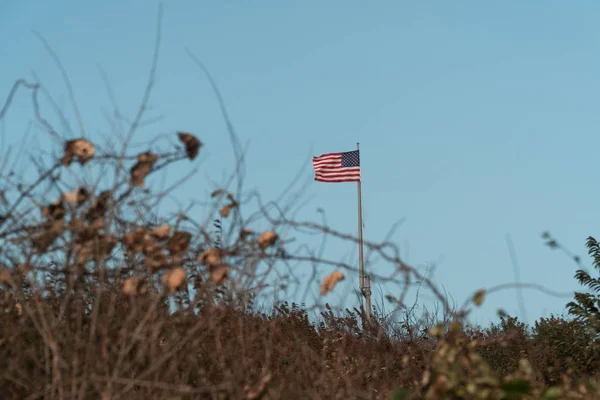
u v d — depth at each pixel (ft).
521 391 68.69
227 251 77.25
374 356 109.29
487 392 67.67
